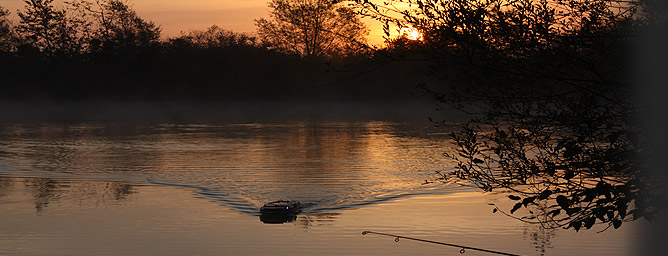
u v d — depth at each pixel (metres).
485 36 6.70
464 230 27.33
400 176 40.88
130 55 123.44
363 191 36.62
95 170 45.31
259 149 57.19
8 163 48.59
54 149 58.34
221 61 123.69
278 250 25.05
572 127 7.02
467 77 6.91
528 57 6.85
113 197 35.91
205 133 75.25
